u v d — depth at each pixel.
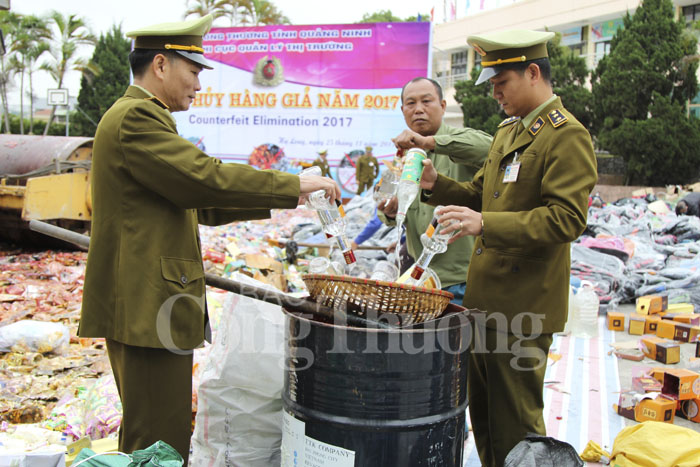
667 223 11.12
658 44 25.69
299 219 11.62
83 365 4.66
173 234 2.31
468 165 3.56
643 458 3.05
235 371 2.79
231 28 15.64
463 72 38.34
